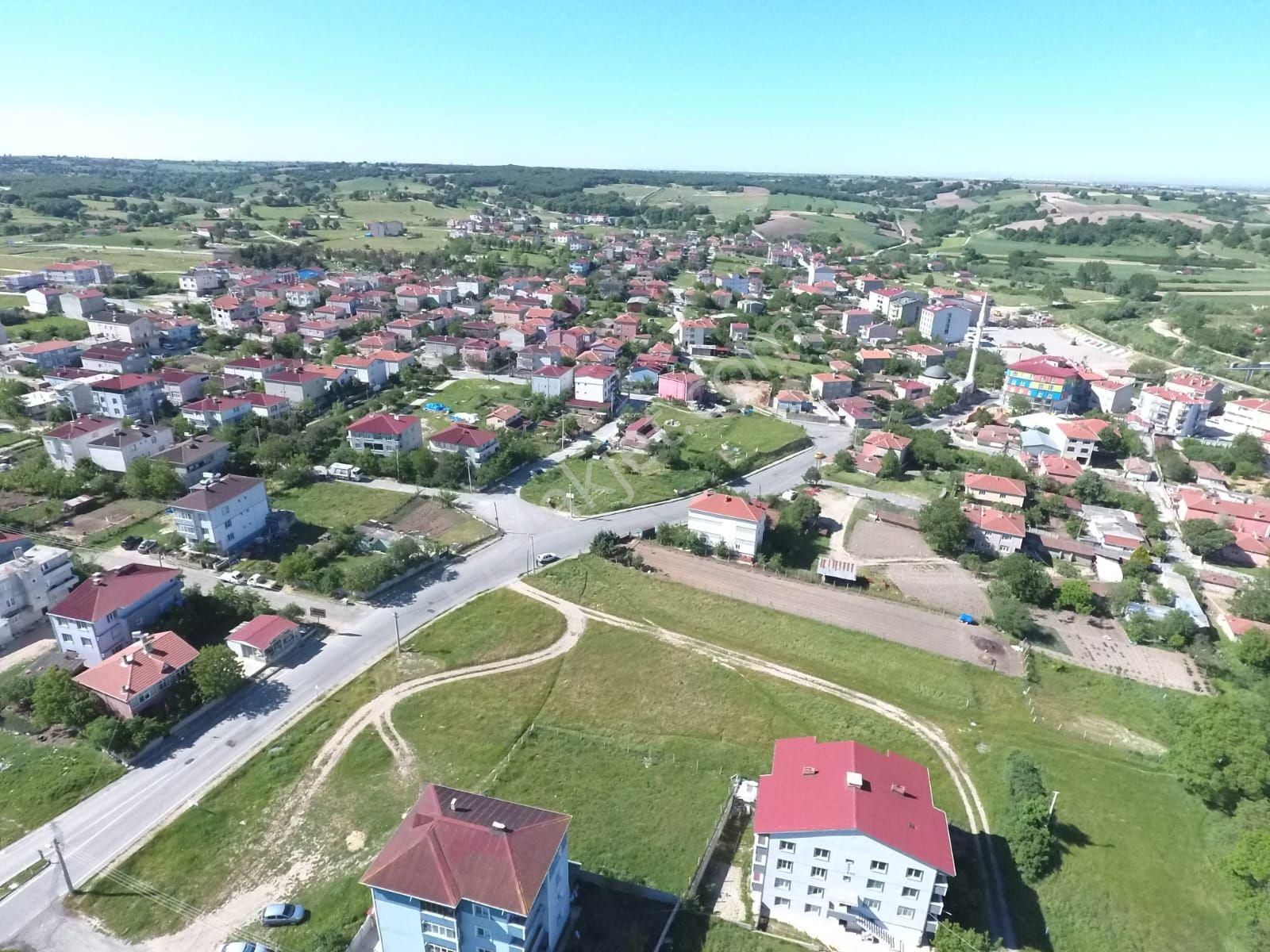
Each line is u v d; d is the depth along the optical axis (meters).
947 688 93.31
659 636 101.12
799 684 93.19
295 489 138.12
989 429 180.50
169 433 149.00
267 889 63.69
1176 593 113.94
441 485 142.50
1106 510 145.12
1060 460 159.25
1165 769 81.25
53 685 77.50
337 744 80.00
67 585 101.31
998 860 69.62
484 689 89.56
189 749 78.31
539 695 89.00
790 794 63.59
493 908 51.75
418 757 78.88
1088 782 79.44
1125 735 87.25
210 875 64.75
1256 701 88.25
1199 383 199.50
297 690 87.75
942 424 195.38
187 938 59.34
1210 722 78.62
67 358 199.50
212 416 161.25
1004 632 105.06
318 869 65.69
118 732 75.62
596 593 110.06
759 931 61.72
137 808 70.69
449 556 118.56
